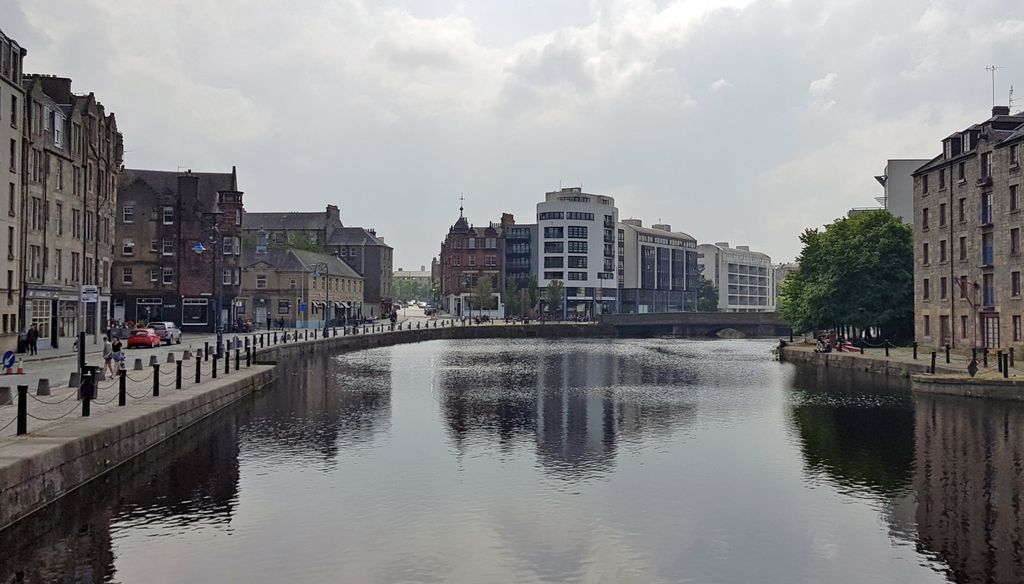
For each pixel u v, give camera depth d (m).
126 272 81.88
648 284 181.50
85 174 58.00
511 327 114.31
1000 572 14.33
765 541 16.03
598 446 25.61
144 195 82.31
